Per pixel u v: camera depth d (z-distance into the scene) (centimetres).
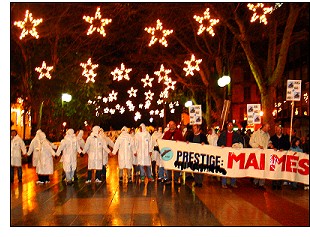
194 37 3300
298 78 3812
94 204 1239
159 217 1059
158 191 1490
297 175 1500
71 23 2808
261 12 1864
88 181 1753
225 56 2997
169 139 1639
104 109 4091
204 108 4578
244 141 1798
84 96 3547
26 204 1242
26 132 4388
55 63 2972
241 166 1543
